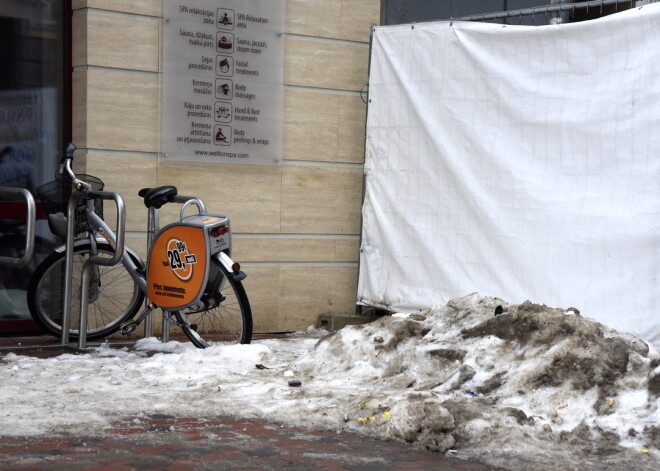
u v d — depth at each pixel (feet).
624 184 21.72
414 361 17.75
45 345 22.62
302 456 12.94
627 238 21.53
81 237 23.67
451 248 25.00
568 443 13.82
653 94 21.30
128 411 15.34
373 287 27.04
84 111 24.18
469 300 19.33
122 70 24.49
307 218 27.40
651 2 23.32
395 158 26.53
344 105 27.89
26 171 24.54
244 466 12.33
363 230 27.40
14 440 13.32
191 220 21.13
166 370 18.66
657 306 21.15
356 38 27.94
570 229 22.50
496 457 13.16
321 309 27.73
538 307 17.24
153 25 24.86
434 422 13.87
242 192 26.37
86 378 17.94
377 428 14.51
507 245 23.70
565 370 15.65
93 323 23.93
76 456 12.51
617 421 14.14
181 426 14.47
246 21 26.13
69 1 24.50
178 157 25.27
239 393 16.83
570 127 22.63
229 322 23.88
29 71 24.45
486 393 15.97
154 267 21.47
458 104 24.94
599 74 22.22
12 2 24.23
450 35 25.21
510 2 27.84
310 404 15.87
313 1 27.27
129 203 24.68
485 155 24.25
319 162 27.55
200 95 25.53
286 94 27.02
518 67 23.72
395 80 26.53
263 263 26.84
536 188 23.18
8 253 24.21
